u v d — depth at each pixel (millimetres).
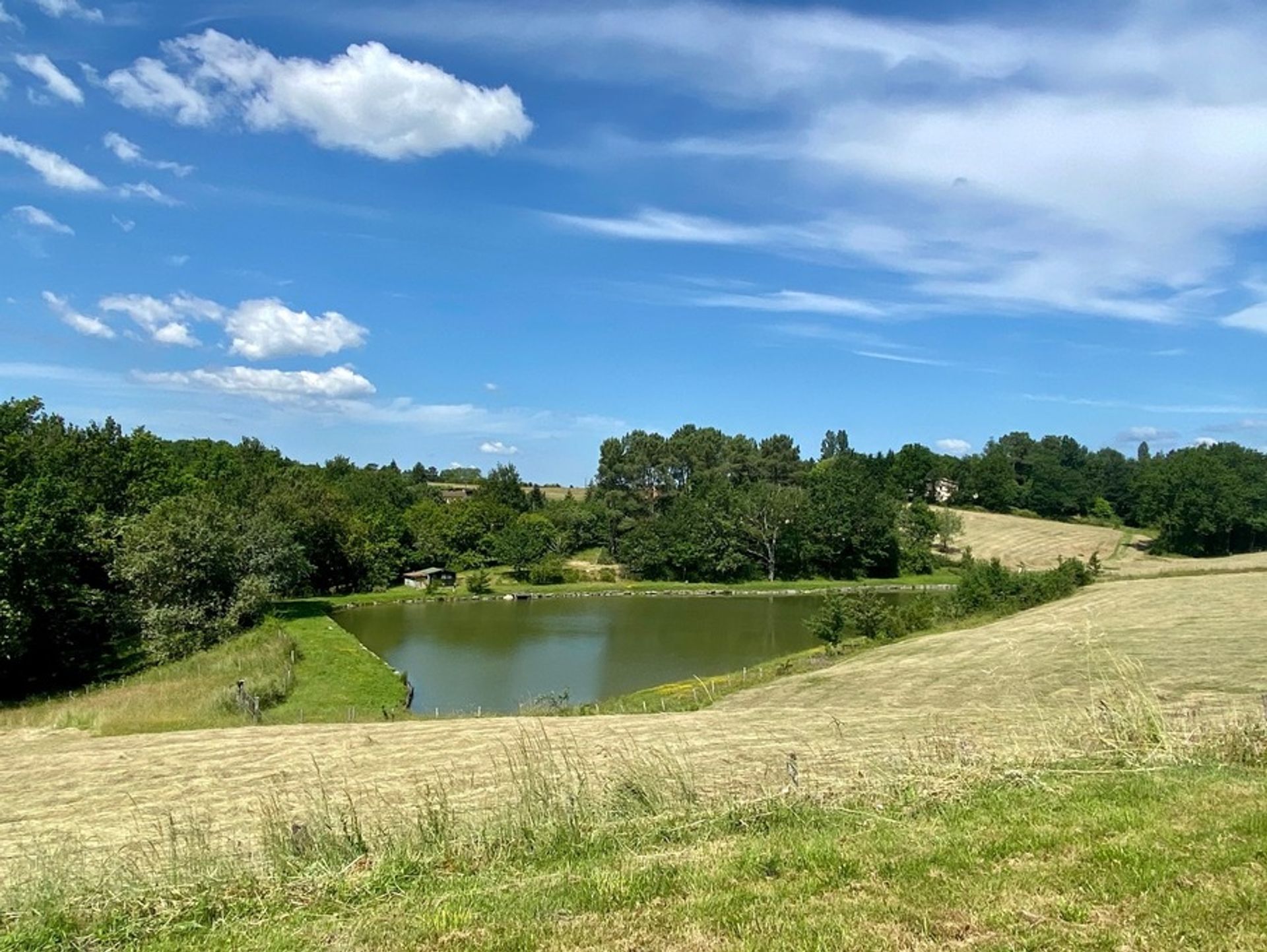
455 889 6930
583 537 109875
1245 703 17859
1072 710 13641
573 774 11508
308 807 13250
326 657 41000
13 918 7301
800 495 100375
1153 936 4906
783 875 6480
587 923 5793
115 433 62438
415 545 95062
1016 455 143375
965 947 4957
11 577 37031
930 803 8555
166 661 41656
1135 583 52750
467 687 38812
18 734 23844
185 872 8156
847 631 49344
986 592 50625
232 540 47625
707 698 29688
